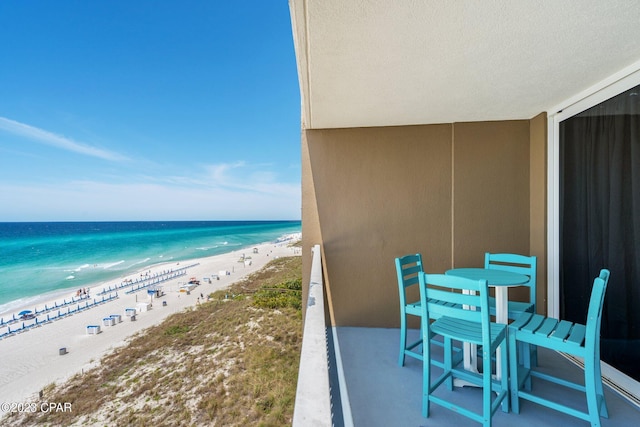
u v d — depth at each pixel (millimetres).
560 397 1541
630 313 1577
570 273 2070
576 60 1527
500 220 2533
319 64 1560
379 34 1285
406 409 1460
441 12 1132
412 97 2039
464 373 1519
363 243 2723
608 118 1759
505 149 2531
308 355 747
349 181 2742
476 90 1920
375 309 2693
